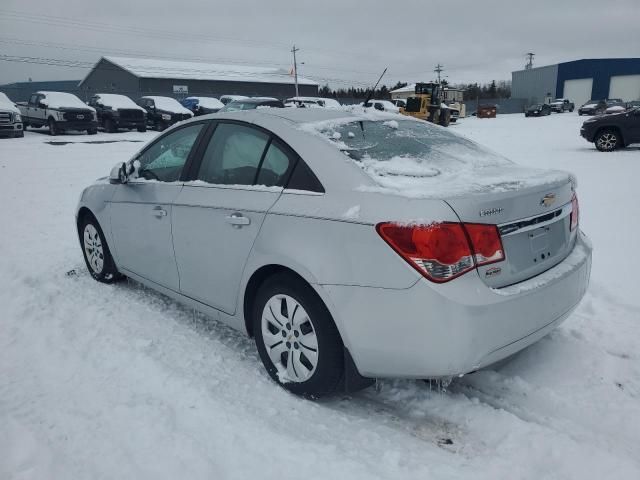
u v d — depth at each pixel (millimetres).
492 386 3064
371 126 3365
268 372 3123
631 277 4660
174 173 3807
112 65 55656
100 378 3145
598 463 2361
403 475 2342
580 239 3260
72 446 2518
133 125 24328
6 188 10008
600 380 3074
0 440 2557
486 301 2408
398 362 2529
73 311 4145
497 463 2412
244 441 2561
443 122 31547
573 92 64375
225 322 3436
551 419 2766
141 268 4133
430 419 2783
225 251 3232
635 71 60688
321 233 2686
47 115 22453
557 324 2869
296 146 2996
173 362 3348
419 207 2420
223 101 29375
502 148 16203
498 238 2527
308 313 2791
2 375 3195
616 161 12219
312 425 2727
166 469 2359
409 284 2408
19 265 5324
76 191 9703
